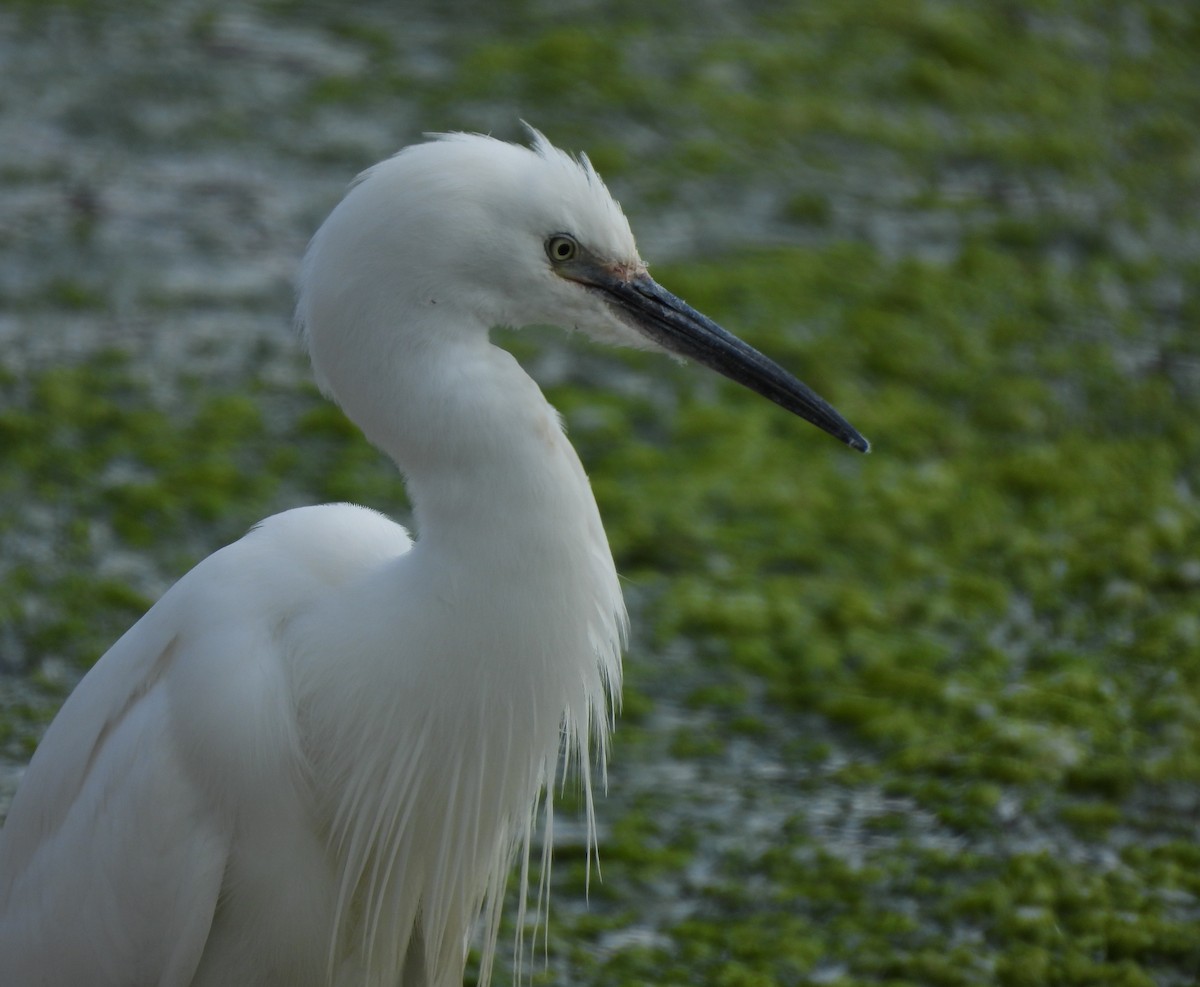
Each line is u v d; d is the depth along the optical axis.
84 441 10.92
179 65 16.00
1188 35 18.84
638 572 9.96
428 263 4.82
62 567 9.64
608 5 17.94
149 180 14.09
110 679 5.30
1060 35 18.34
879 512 10.66
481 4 17.78
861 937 7.18
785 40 17.41
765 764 8.45
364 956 5.60
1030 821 7.89
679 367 12.30
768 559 10.16
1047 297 13.55
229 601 5.12
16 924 5.36
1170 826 7.88
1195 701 8.74
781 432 11.58
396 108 15.38
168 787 5.05
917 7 18.41
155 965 5.17
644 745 8.55
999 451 11.48
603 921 7.31
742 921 7.33
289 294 12.74
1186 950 7.00
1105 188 15.40
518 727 5.13
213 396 11.54
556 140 14.93
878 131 15.84
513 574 4.92
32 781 5.42
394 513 10.31
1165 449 11.63
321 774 5.22
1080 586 10.00
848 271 13.55
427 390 4.84
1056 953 7.03
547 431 4.95
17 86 15.41
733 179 14.73
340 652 5.08
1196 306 13.68
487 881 5.74
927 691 8.95
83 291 12.60
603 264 5.16
